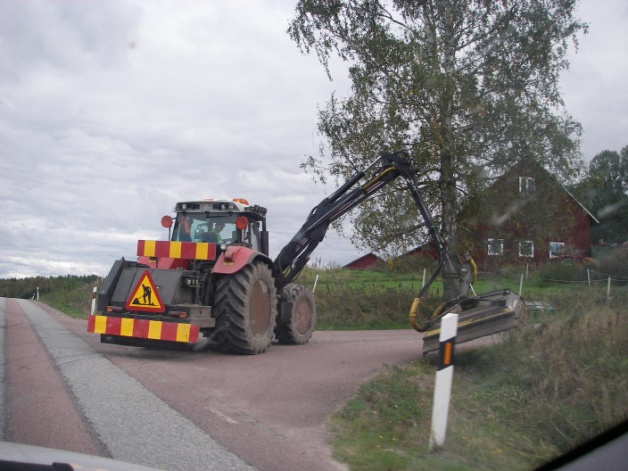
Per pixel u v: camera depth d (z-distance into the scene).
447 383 4.72
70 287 45.00
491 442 4.80
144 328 8.75
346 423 5.43
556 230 18.36
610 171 24.56
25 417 5.31
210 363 8.62
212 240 10.70
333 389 6.81
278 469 4.25
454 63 17.67
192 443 4.75
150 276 8.98
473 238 18.19
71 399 6.00
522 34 17.41
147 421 5.30
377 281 25.45
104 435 4.84
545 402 5.52
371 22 18.36
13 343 10.44
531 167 17.58
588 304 8.72
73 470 2.40
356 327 17.12
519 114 17.08
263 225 11.55
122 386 6.69
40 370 7.59
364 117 17.52
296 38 18.81
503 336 7.57
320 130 18.06
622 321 7.02
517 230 18.17
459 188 17.45
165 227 10.70
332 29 18.69
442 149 16.52
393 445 4.79
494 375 6.85
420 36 17.42
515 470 4.32
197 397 6.32
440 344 4.74
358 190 11.45
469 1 17.42
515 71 17.59
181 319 8.75
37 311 22.05
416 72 16.44
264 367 8.34
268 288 10.15
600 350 6.49
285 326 11.24
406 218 17.42
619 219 24.47
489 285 17.98
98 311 9.24
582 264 21.64
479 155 16.98
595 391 5.52
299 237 11.55
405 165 11.09
